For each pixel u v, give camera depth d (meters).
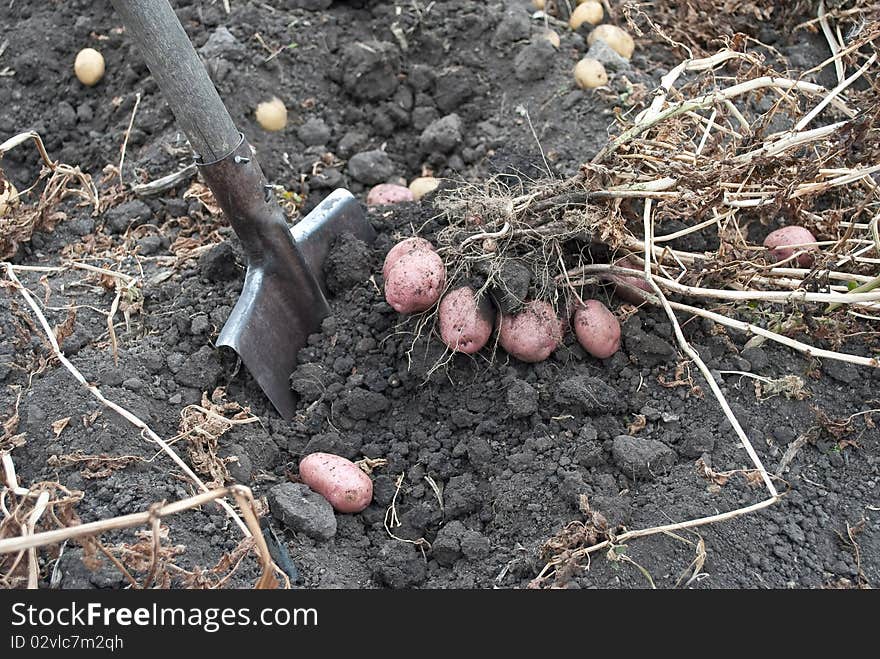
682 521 0.88
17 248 1.17
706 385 1.00
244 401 1.01
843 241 0.99
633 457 0.92
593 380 0.98
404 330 1.02
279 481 0.96
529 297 0.98
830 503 0.91
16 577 0.81
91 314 1.05
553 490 0.92
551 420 0.97
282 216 1.00
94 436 0.91
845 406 0.99
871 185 1.04
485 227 1.00
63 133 1.38
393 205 1.20
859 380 1.01
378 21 1.42
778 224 1.14
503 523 0.91
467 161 1.31
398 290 0.96
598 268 1.01
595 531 0.86
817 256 1.01
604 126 1.28
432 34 1.40
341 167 1.32
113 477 0.88
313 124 1.33
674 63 1.40
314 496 0.93
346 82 1.35
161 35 0.83
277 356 1.02
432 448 0.98
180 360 1.01
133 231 1.22
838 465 0.95
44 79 1.41
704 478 0.92
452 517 0.93
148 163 1.28
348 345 1.05
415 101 1.37
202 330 1.03
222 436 0.95
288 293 1.03
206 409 0.97
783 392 0.99
